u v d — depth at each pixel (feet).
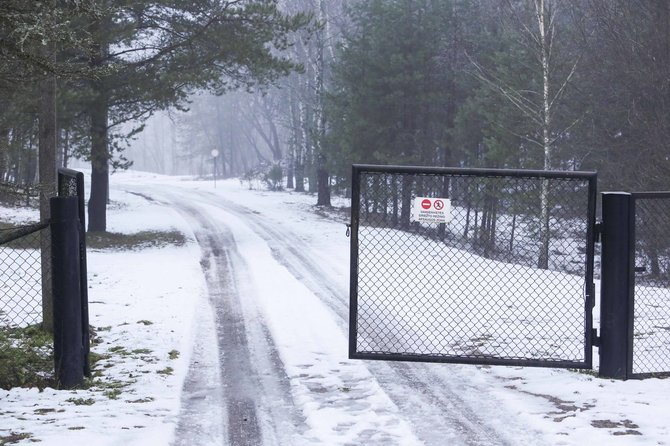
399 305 38.27
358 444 19.13
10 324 35.35
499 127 86.48
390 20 108.17
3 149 40.68
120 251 75.20
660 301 38.58
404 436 19.71
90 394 23.99
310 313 39.88
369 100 107.65
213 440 19.70
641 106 70.38
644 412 21.21
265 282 52.54
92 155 82.89
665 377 25.73
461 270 45.27
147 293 46.80
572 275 45.01
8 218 91.04
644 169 68.74
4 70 29.09
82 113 81.71
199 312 40.78
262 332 35.22
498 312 36.94
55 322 25.12
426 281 42.78
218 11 80.12
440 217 29.86
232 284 51.96
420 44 106.93
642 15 71.51
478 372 26.96
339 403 23.16
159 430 19.76
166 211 121.90
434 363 28.45
